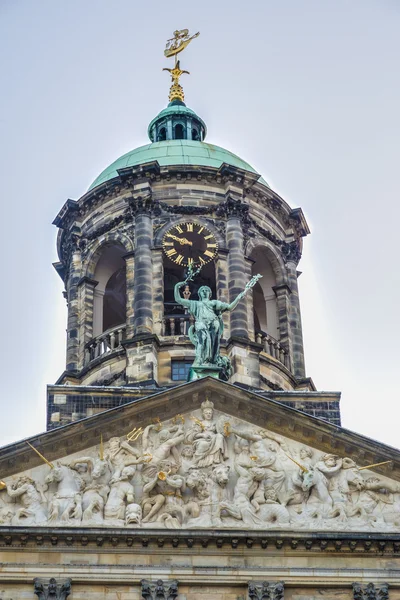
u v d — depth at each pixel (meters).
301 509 55.09
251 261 69.31
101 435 56.03
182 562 53.72
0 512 54.03
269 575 53.69
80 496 54.44
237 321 66.56
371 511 55.41
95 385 66.25
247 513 54.50
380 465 56.28
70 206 72.19
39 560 53.22
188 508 54.59
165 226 69.25
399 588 54.09
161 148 73.25
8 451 54.81
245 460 55.81
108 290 73.75
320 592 53.78
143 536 53.50
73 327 69.31
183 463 55.69
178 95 80.38
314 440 56.78
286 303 70.62
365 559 54.41
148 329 65.94
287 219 73.19
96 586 53.19
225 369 59.25
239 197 70.44
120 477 54.84
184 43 81.19
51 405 62.50
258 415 57.00
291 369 69.12
